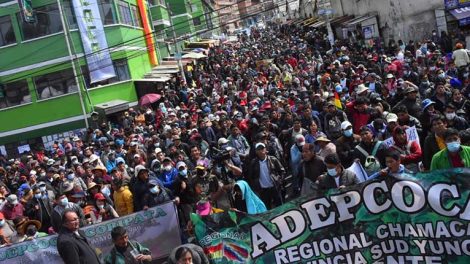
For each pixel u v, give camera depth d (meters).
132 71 34.00
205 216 6.82
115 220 8.37
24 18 30.06
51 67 31.00
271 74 30.00
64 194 9.98
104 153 15.81
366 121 11.31
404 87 13.30
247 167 10.06
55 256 8.05
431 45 24.92
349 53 30.72
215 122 15.52
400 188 6.05
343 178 7.27
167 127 17.00
